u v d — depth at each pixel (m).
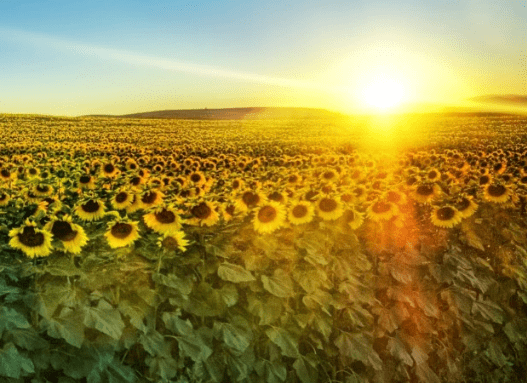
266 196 5.27
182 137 43.28
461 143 29.88
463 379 5.04
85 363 3.13
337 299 4.30
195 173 8.70
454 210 5.13
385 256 4.79
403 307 4.57
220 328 3.68
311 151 26.34
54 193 7.11
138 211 4.84
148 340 3.37
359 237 4.89
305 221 4.53
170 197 5.77
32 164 13.29
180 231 3.90
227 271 3.77
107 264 3.49
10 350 2.90
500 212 5.72
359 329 4.38
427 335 4.76
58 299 3.21
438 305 4.92
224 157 15.19
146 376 3.40
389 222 4.95
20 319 3.01
